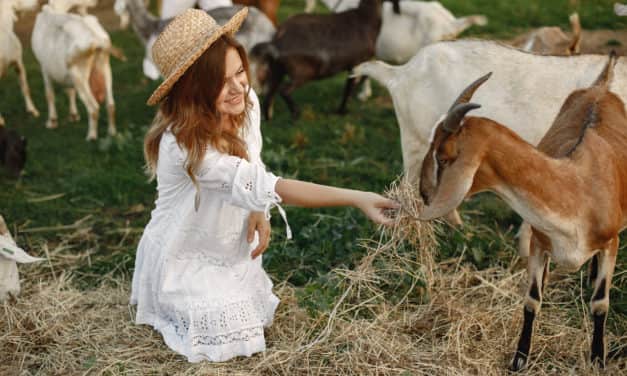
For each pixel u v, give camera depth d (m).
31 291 4.35
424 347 3.71
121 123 7.29
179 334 3.55
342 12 7.11
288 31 6.95
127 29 10.16
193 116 3.00
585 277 4.21
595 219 3.10
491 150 2.92
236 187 3.02
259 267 3.66
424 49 4.69
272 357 3.57
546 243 3.23
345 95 7.25
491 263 4.42
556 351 3.63
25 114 7.60
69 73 6.66
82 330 3.92
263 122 7.21
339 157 6.34
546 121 4.35
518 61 4.43
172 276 3.47
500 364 3.58
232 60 2.97
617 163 3.28
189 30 2.96
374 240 4.45
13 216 5.38
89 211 5.48
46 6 6.97
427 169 3.02
